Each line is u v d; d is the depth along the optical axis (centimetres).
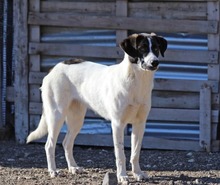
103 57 1245
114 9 1238
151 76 910
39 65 1270
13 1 1268
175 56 1224
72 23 1245
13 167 1083
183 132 1239
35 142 1284
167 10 1222
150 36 893
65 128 1271
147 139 1241
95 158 1169
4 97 1305
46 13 1252
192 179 977
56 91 1000
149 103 927
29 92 1280
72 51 1254
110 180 893
